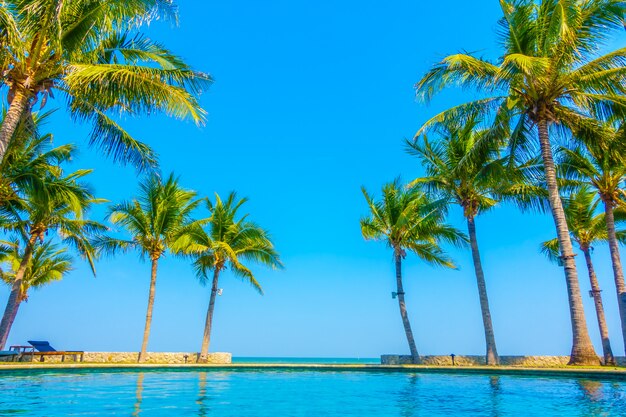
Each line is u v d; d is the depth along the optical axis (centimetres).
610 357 1881
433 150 1914
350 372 1438
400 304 2098
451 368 1315
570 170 1745
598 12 1282
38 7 963
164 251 2170
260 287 2314
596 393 794
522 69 1207
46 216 1922
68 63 1070
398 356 2036
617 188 1750
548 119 1418
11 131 975
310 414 587
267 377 1234
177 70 1145
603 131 1440
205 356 2131
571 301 1293
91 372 1247
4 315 1864
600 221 2041
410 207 2012
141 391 821
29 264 2609
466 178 1858
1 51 983
